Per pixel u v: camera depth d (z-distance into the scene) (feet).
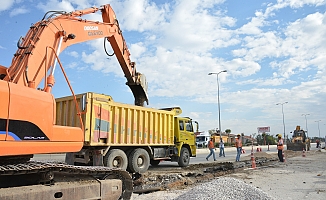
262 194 21.71
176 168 50.62
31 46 19.30
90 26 29.25
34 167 16.14
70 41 25.03
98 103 36.73
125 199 22.49
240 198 20.88
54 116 17.29
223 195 20.95
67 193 17.72
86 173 19.39
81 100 35.94
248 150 140.15
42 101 16.56
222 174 41.57
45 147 16.44
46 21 21.68
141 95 46.80
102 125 37.06
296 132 120.06
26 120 15.52
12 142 14.79
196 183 34.37
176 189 30.53
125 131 40.88
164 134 48.19
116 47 37.45
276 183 33.96
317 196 27.22
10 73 17.99
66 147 17.78
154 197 26.37
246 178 37.78
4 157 16.03
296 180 36.17
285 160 63.52
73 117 36.68
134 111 42.50
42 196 16.46
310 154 90.58
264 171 45.11
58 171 17.98
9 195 15.16
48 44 21.11
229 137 191.72
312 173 42.78
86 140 35.01
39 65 19.83
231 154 100.73
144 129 44.11
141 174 39.96
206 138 160.86
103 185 19.88
